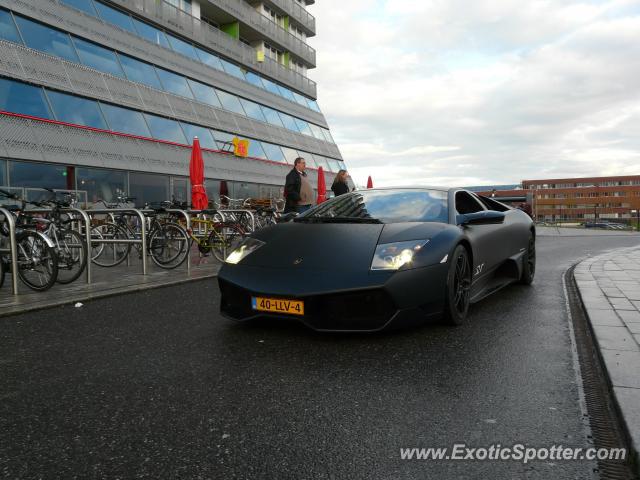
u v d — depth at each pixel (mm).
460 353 3045
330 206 4555
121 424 2088
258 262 3596
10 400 2365
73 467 1748
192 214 8297
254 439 1938
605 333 3248
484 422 2070
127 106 16703
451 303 3559
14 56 13242
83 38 16000
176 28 21078
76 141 14156
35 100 13469
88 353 3113
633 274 6273
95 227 7965
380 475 1670
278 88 29641
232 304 3561
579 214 142125
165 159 17453
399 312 3219
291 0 32594
